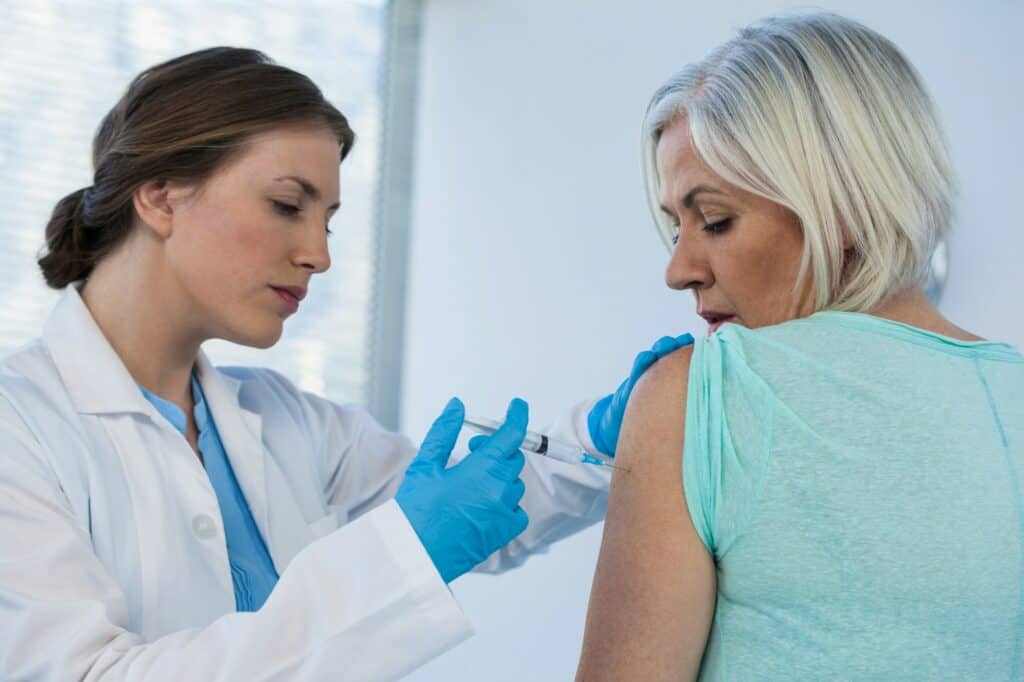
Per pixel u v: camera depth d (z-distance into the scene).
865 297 0.97
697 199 1.04
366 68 3.00
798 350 0.93
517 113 2.83
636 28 2.66
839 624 0.88
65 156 2.73
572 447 1.24
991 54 2.16
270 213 1.31
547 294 2.73
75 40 2.76
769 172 0.97
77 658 1.05
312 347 2.92
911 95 1.00
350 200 2.98
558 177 2.75
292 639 1.05
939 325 0.99
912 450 0.89
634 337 2.59
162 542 1.30
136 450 1.34
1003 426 0.91
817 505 0.88
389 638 1.05
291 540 1.47
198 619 1.30
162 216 1.33
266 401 1.63
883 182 0.96
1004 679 0.89
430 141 2.96
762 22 1.06
